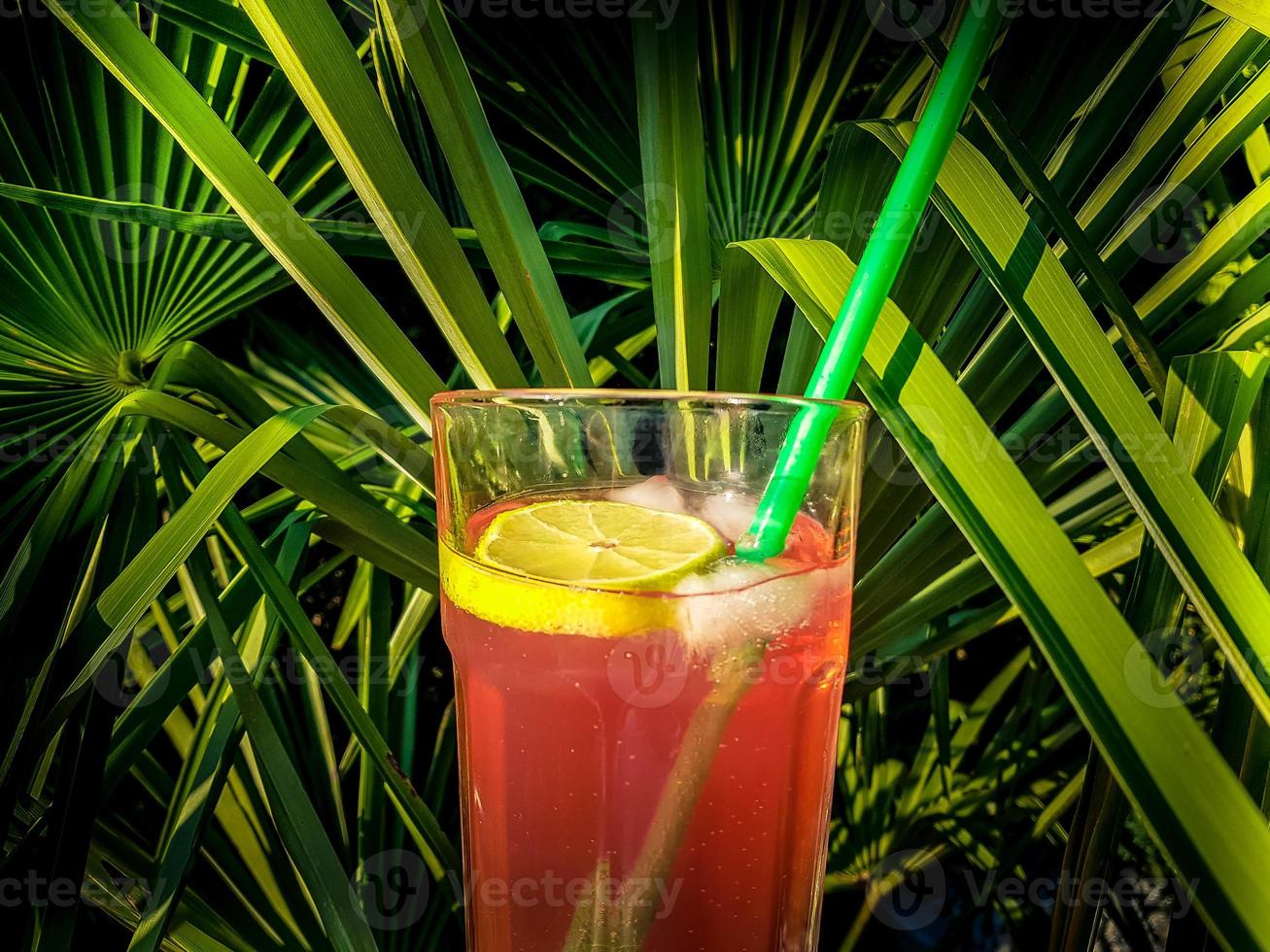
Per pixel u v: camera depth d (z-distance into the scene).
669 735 0.16
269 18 0.21
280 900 0.32
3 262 0.29
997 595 0.48
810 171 0.38
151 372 0.35
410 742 0.39
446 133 0.24
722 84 0.35
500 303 0.42
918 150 0.16
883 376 0.17
